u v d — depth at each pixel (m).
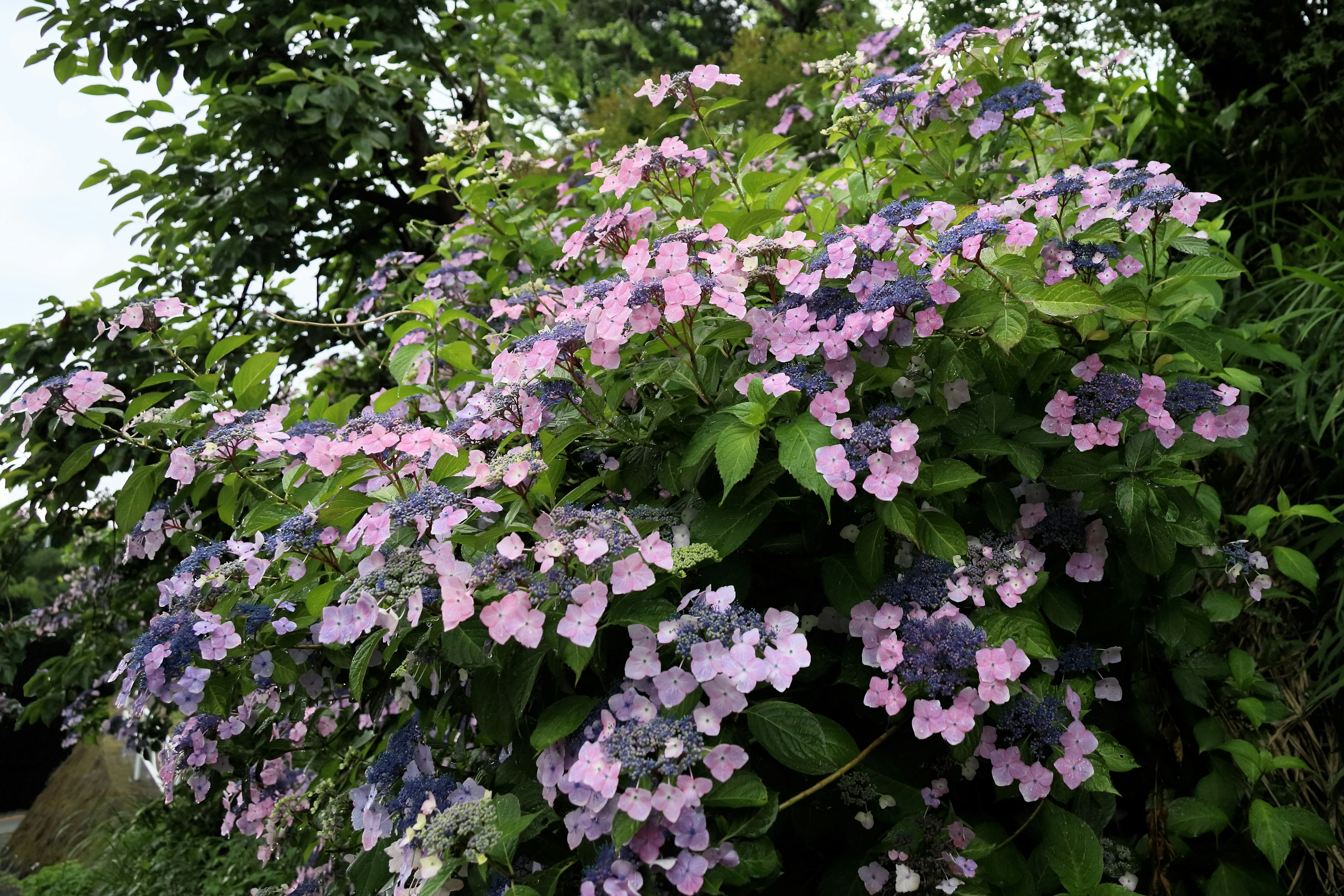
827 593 1.16
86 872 3.38
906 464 1.08
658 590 1.07
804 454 1.08
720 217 1.35
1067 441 1.23
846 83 1.71
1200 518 1.25
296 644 1.32
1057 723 1.12
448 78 2.97
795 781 1.16
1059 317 1.20
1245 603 1.66
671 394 1.26
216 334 2.48
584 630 0.98
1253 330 1.71
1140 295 1.13
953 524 1.12
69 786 4.84
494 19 3.18
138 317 1.49
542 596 0.99
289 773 1.64
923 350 1.19
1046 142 1.58
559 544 1.01
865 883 1.12
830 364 1.15
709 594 1.04
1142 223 1.18
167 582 1.26
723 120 3.09
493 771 1.23
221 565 1.34
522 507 1.13
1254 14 2.40
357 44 2.51
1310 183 2.22
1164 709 1.36
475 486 1.10
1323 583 1.66
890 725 1.20
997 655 1.07
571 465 1.34
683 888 0.96
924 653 1.09
